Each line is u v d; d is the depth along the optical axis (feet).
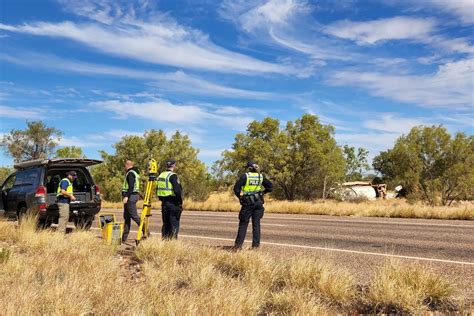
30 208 39.40
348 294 18.88
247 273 21.38
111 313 16.17
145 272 22.45
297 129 122.42
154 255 26.48
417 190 102.99
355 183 167.84
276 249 31.48
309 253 29.66
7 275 21.08
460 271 23.76
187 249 27.07
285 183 121.49
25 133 137.90
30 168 41.78
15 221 44.09
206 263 22.94
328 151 122.11
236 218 59.77
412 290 18.07
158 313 15.98
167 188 31.81
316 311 16.53
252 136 124.16
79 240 30.73
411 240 35.55
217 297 17.01
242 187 30.37
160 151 125.29
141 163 123.03
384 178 173.88
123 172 123.24
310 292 18.44
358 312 17.62
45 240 30.50
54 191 41.81
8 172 126.00
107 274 21.17
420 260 26.81
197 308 16.05
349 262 26.53
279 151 121.39
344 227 46.06
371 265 25.54
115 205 96.78
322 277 19.65
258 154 119.65
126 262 26.53
